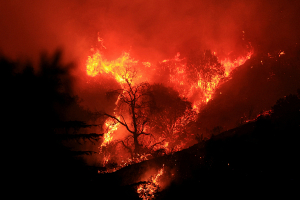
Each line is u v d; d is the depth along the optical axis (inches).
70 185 129.8
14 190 113.3
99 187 143.2
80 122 134.6
